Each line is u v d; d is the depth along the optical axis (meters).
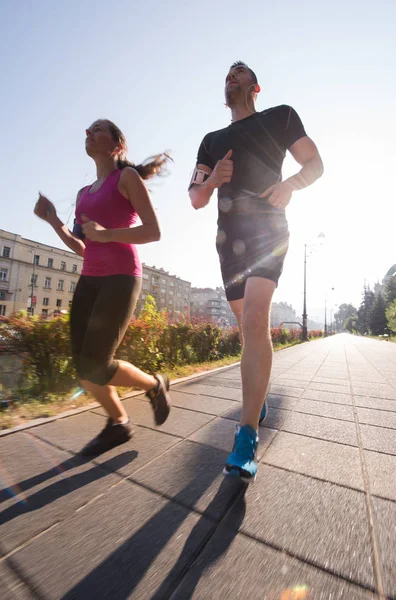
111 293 1.55
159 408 1.84
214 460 1.53
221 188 1.69
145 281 71.19
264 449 1.70
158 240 1.60
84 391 2.85
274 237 1.48
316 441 1.83
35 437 1.80
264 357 1.35
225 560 0.89
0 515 1.09
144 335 4.06
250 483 1.32
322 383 3.82
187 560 0.89
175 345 4.95
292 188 1.44
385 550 0.93
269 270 1.45
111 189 1.64
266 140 1.59
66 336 3.03
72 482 1.31
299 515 1.10
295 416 2.33
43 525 1.04
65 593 0.78
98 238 1.43
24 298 47.03
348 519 1.08
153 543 0.96
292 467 1.49
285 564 0.87
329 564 0.88
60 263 52.34
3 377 2.79
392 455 1.64
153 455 1.58
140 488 1.27
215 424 2.07
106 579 0.82
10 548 0.93
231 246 1.63
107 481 1.32
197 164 1.85
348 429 2.06
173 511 1.12
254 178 1.58
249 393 1.31
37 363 2.93
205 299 110.94
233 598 0.76
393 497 1.23
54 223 1.76
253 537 0.99
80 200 1.84
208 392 3.06
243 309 1.44
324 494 1.25
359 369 5.36
